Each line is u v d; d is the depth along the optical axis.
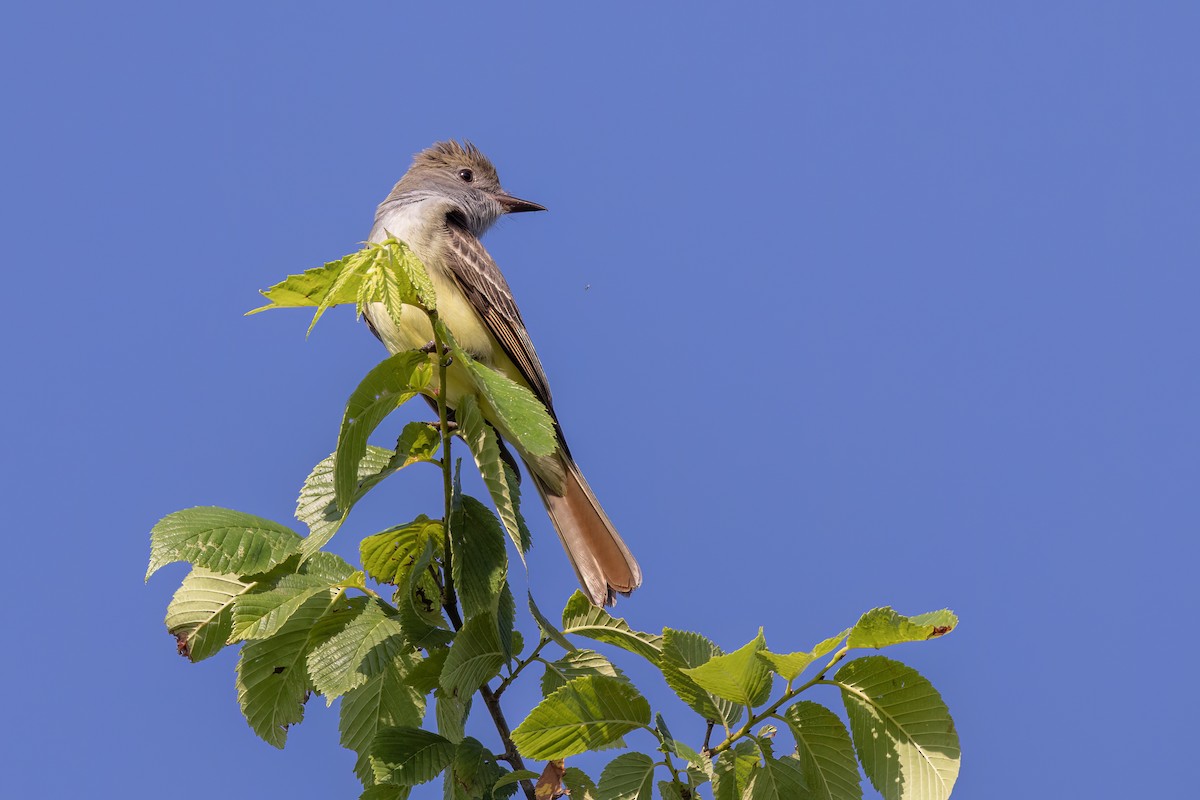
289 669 5.93
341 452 5.72
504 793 5.71
